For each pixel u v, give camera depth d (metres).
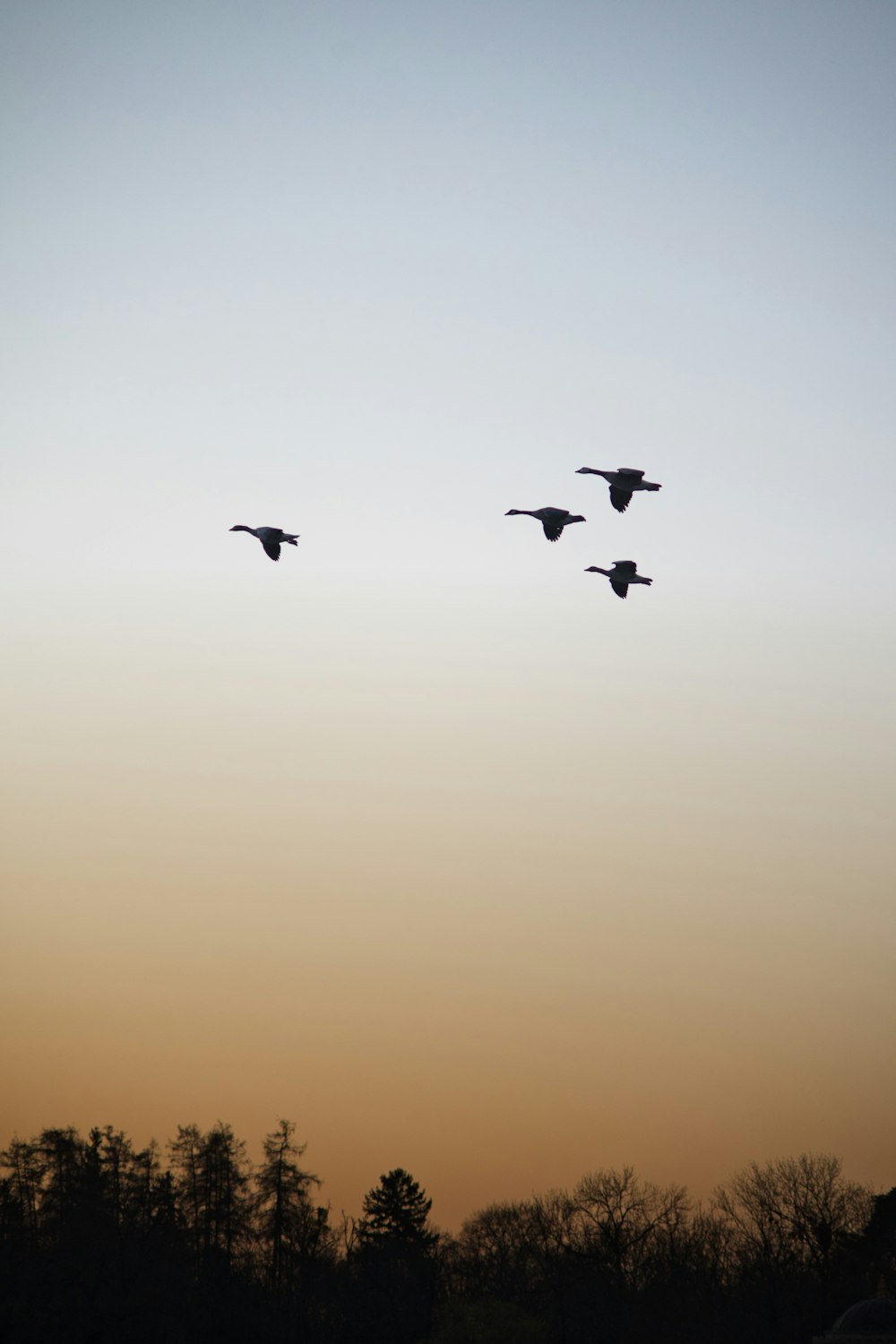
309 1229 96.25
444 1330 86.44
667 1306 88.31
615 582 49.44
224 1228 95.88
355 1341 87.06
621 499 48.75
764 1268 90.75
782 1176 99.38
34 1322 76.94
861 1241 91.50
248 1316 84.12
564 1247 97.31
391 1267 94.56
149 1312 80.19
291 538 50.66
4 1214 86.50
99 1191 93.94
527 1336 85.50
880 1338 71.19
